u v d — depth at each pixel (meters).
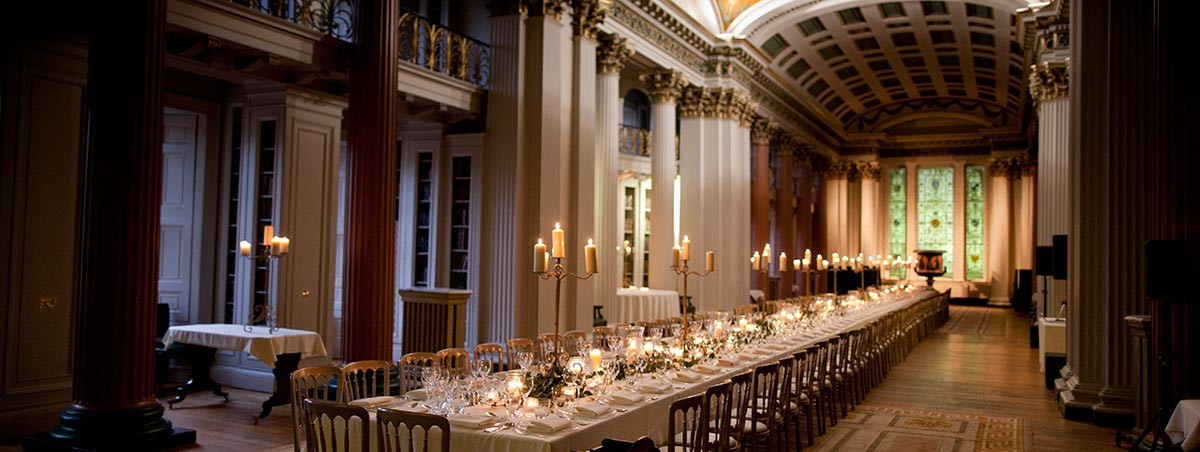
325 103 10.69
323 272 10.71
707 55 18.11
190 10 7.72
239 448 7.18
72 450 6.40
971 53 23.22
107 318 6.48
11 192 7.20
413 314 10.39
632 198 20.66
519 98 11.82
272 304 10.07
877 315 13.97
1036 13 15.91
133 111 6.50
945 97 30.66
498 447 4.80
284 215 10.13
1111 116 8.35
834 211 32.44
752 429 6.25
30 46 7.31
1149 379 6.86
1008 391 11.10
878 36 21.61
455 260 12.23
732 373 7.37
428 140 12.40
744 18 17.95
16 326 7.25
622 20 14.59
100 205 6.46
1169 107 6.55
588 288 12.78
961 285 32.31
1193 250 6.38
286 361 8.56
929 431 8.45
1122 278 8.48
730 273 18.23
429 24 11.19
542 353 8.37
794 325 11.30
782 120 23.70
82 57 7.73
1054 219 15.80
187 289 10.72
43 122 7.43
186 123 10.76
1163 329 6.57
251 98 10.41
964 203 32.72
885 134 32.97
